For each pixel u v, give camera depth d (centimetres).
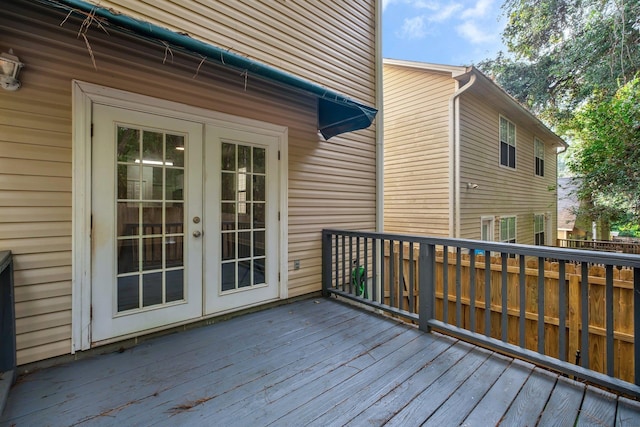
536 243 1095
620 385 178
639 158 727
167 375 204
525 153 1000
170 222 269
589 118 838
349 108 341
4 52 198
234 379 199
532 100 1502
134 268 251
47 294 214
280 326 289
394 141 787
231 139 307
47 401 175
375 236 325
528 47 1486
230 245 308
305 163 374
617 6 1041
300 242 370
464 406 173
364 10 438
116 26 183
